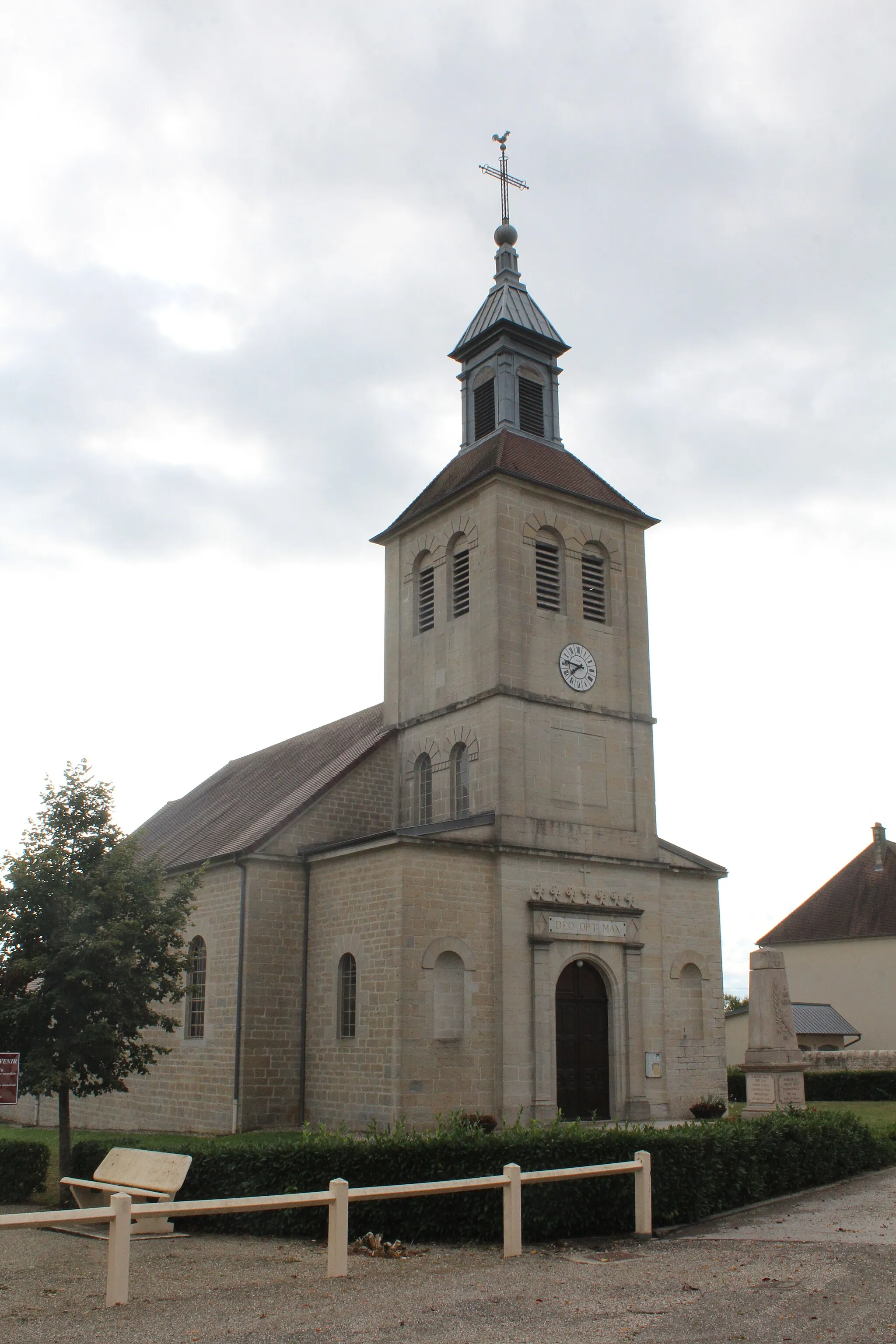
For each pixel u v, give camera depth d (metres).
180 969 20.62
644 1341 9.34
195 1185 15.40
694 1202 15.15
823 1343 9.29
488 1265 12.39
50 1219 9.96
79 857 20.12
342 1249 11.70
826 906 54.16
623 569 30.83
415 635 30.84
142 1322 9.89
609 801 28.62
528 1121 23.98
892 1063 39.75
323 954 26.50
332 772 29.78
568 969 26.66
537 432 32.34
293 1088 26.34
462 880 25.25
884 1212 15.42
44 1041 18.98
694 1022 28.80
